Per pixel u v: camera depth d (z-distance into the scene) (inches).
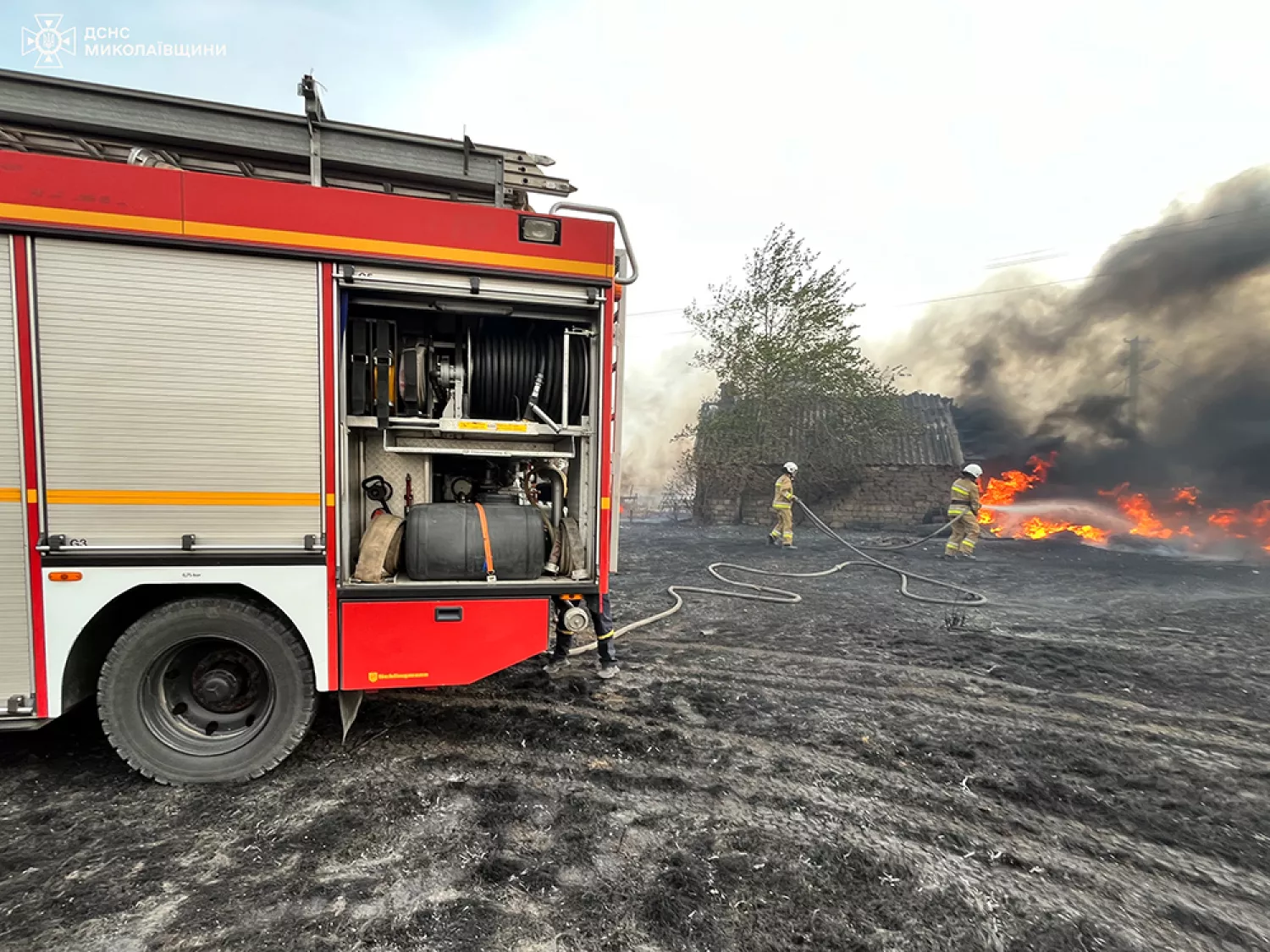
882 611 255.6
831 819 98.8
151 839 87.4
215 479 99.5
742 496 633.0
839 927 73.8
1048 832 97.6
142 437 96.5
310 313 102.7
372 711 134.0
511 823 93.7
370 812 95.5
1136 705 154.6
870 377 597.3
